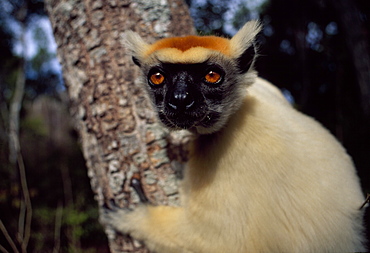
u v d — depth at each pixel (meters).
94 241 0.86
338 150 0.45
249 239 0.41
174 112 0.42
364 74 1.28
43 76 1.66
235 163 0.41
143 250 0.45
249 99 0.43
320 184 0.42
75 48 0.47
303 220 0.41
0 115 1.35
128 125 0.45
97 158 0.46
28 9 1.51
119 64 0.46
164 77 0.43
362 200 0.44
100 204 0.47
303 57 1.49
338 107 1.03
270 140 0.41
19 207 0.84
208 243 0.42
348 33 1.33
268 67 1.61
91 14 0.47
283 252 0.41
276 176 0.41
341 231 0.42
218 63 0.42
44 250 0.79
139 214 0.45
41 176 1.08
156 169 0.45
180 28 0.49
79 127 0.47
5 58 1.57
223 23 1.13
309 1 1.54
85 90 0.46
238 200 0.41
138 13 0.47
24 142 1.38
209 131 0.42
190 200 0.43
